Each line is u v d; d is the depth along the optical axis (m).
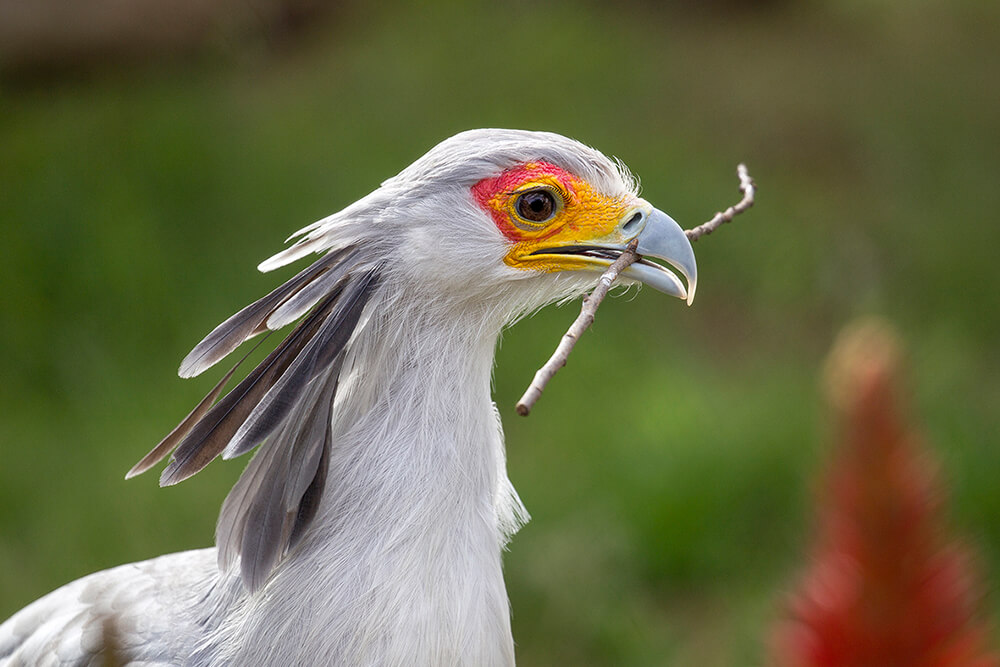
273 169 14.29
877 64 16.84
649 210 4.71
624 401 11.02
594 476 9.94
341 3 18.25
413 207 4.38
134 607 4.86
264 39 16.80
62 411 11.23
